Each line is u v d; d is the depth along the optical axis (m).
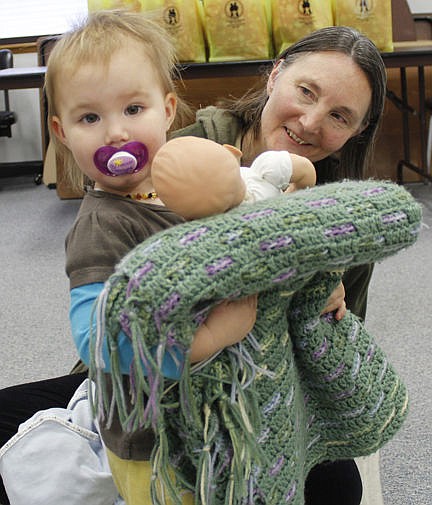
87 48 0.65
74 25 0.73
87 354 0.57
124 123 0.66
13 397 1.01
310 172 0.63
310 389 0.73
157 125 0.68
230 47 2.48
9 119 3.73
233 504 0.58
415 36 3.41
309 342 0.66
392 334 1.93
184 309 0.49
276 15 2.49
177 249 0.50
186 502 0.66
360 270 1.04
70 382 1.05
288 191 0.64
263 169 0.60
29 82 2.51
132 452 0.66
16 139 4.15
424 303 2.11
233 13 2.44
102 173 0.67
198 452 0.58
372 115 1.05
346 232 0.53
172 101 0.76
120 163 0.65
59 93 0.68
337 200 0.55
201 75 2.48
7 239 2.88
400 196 0.57
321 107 0.98
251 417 0.58
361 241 0.54
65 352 1.90
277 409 0.61
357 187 0.58
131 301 0.50
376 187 0.58
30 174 4.18
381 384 0.73
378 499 1.07
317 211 0.53
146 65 0.68
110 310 0.51
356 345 0.71
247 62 2.45
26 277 2.44
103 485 0.80
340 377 0.69
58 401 1.00
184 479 0.63
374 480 1.08
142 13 0.85
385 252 0.56
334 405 0.73
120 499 0.82
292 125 1.02
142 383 0.50
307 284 0.63
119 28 0.69
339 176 1.13
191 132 1.07
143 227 0.67
